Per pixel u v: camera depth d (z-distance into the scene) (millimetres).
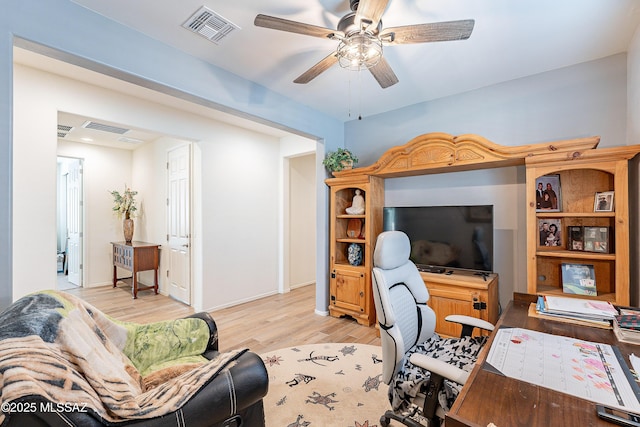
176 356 1622
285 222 4906
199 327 1732
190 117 3715
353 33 1683
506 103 2760
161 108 3441
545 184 2445
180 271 4281
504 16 1866
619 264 1958
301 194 5344
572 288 2100
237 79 2631
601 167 2031
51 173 2758
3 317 982
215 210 3979
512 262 2736
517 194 2721
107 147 5219
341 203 3701
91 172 5039
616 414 756
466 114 2977
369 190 3275
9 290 1445
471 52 2271
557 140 2520
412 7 1797
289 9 1828
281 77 2678
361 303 3324
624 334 1225
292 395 2023
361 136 3777
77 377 892
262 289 4590
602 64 2344
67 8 1710
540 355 1096
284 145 4848
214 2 1757
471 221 2764
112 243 5094
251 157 4465
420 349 1643
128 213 4922
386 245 1628
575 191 2373
